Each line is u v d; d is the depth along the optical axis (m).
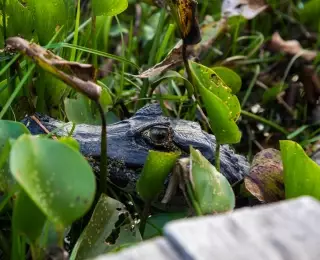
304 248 0.32
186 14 0.66
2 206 0.55
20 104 0.72
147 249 0.33
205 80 0.67
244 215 0.34
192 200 0.57
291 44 1.14
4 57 0.75
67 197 0.46
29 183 0.44
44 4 0.73
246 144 1.01
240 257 0.31
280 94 1.08
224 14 1.09
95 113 0.81
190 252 0.31
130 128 0.71
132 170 0.69
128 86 1.03
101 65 1.09
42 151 0.46
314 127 1.04
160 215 0.67
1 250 0.61
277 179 0.69
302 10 1.23
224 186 0.58
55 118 0.77
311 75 1.08
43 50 0.55
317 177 0.60
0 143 0.59
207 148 0.72
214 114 0.63
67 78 0.53
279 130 1.00
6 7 0.77
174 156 0.57
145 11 1.25
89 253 0.57
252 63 1.17
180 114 0.95
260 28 1.26
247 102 1.10
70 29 0.87
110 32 1.21
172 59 0.78
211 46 1.10
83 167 0.46
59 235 0.47
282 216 0.34
